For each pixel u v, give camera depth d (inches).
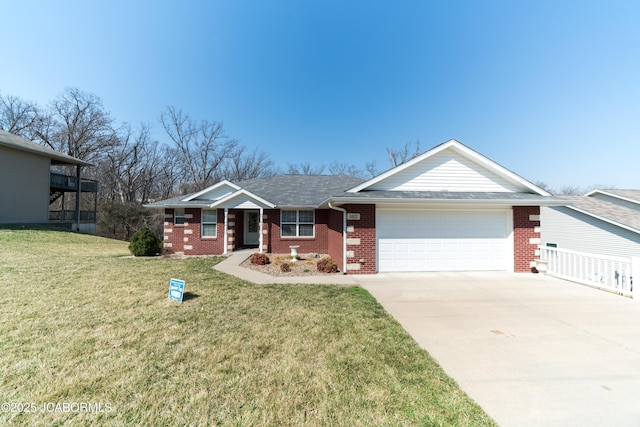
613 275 280.2
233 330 177.9
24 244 487.2
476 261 382.0
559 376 131.3
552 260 356.2
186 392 114.7
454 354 151.3
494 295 266.2
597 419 103.0
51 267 346.6
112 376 124.5
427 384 123.3
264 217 561.0
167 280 302.2
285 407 107.1
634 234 482.9
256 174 1470.2
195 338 164.7
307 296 259.3
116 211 978.7
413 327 188.4
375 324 192.2
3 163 673.0
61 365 132.4
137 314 201.3
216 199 587.2
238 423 98.7
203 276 332.5
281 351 151.3
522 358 147.9
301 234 571.8
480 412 106.0
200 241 562.3
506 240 383.9
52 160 818.2
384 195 354.6
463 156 390.6
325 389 118.4
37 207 744.3
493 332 181.3
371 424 99.3
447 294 269.4
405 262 374.9
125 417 100.4
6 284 267.7
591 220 548.1
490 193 382.6
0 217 666.8
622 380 128.6
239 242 631.2
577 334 178.5
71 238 599.8
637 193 636.1
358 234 362.9
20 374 124.1
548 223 634.2
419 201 339.3
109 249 544.1
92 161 1192.8
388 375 130.0
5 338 158.6
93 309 208.7
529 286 300.5
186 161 1341.0
